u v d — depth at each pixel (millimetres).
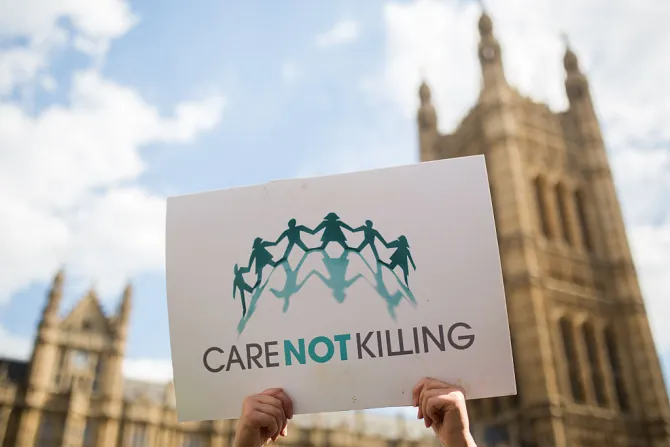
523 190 62219
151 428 49844
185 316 3758
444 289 3688
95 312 52344
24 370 48656
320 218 3861
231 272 3807
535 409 52469
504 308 3631
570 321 58281
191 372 3672
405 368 3586
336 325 3674
